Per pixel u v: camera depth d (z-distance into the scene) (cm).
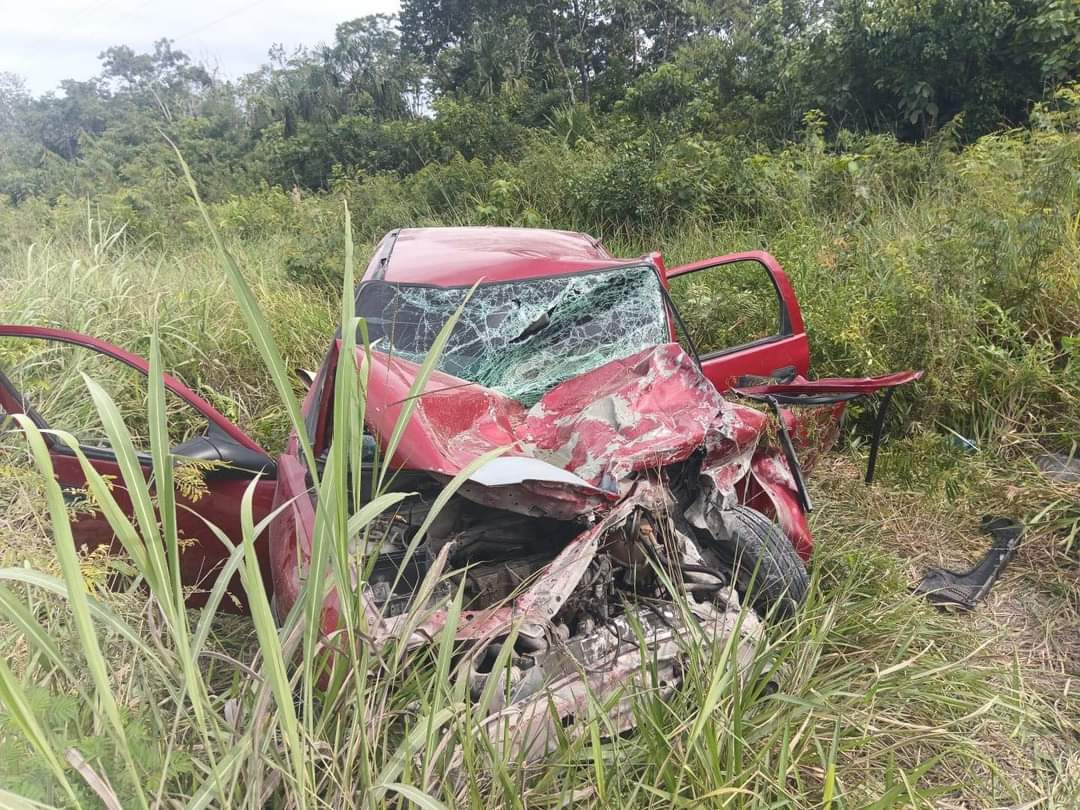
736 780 207
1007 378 457
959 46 887
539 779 218
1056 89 830
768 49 1241
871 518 399
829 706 240
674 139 1084
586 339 367
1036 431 450
